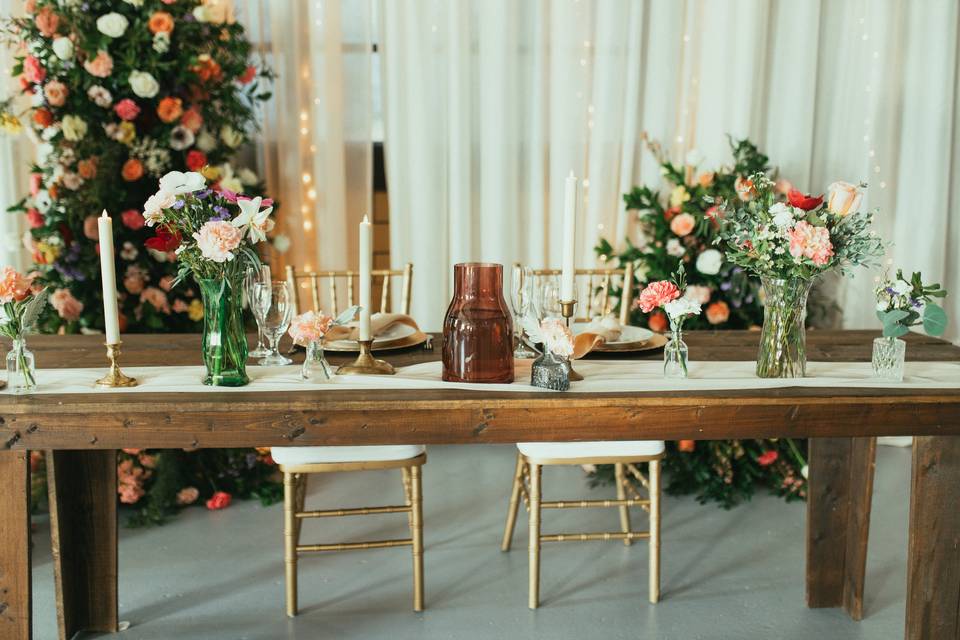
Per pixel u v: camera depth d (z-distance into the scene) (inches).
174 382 71.7
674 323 73.5
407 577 99.2
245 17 129.9
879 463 137.9
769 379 73.2
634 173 141.6
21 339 68.1
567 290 68.8
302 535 110.3
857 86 138.9
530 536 91.3
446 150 137.3
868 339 91.9
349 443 66.9
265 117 132.6
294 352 84.4
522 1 135.2
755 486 128.6
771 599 94.5
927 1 135.3
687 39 138.0
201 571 100.7
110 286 69.5
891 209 142.5
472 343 71.3
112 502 85.1
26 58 109.2
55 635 87.0
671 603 93.5
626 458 90.5
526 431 67.4
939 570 76.0
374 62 137.4
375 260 145.5
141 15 112.5
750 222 71.6
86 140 111.8
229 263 68.3
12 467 69.7
